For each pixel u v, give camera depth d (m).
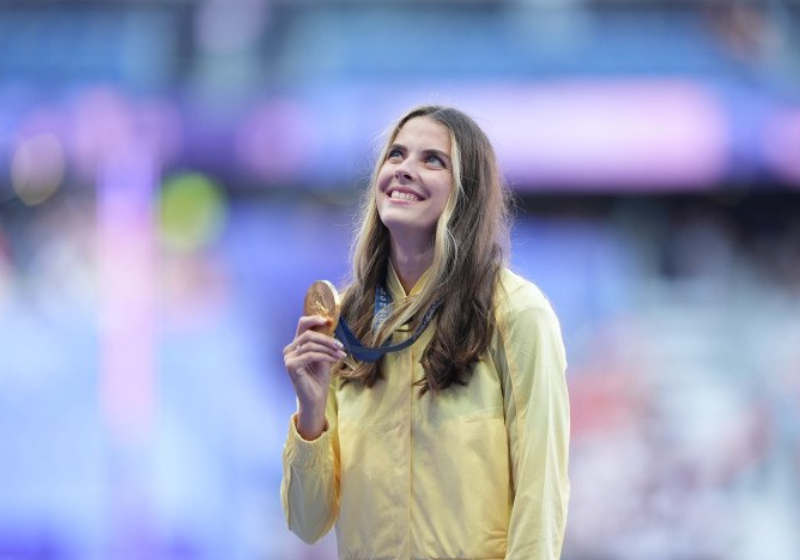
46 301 38.53
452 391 9.52
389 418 9.68
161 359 38.59
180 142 38.88
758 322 40.47
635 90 39.06
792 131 39.09
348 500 9.77
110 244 38.72
